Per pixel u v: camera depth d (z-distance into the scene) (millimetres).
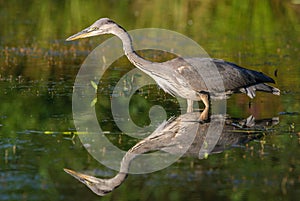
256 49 22547
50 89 16438
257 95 16344
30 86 16734
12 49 22047
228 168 10594
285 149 11602
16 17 27766
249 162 10898
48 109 14508
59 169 10508
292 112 14469
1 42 23172
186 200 9344
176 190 9680
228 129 13031
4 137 12242
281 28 26594
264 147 11758
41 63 19875
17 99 15312
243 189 9680
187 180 10070
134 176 10312
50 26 26125
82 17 27609
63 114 14086
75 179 10125
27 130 12773
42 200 9242
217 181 10008
